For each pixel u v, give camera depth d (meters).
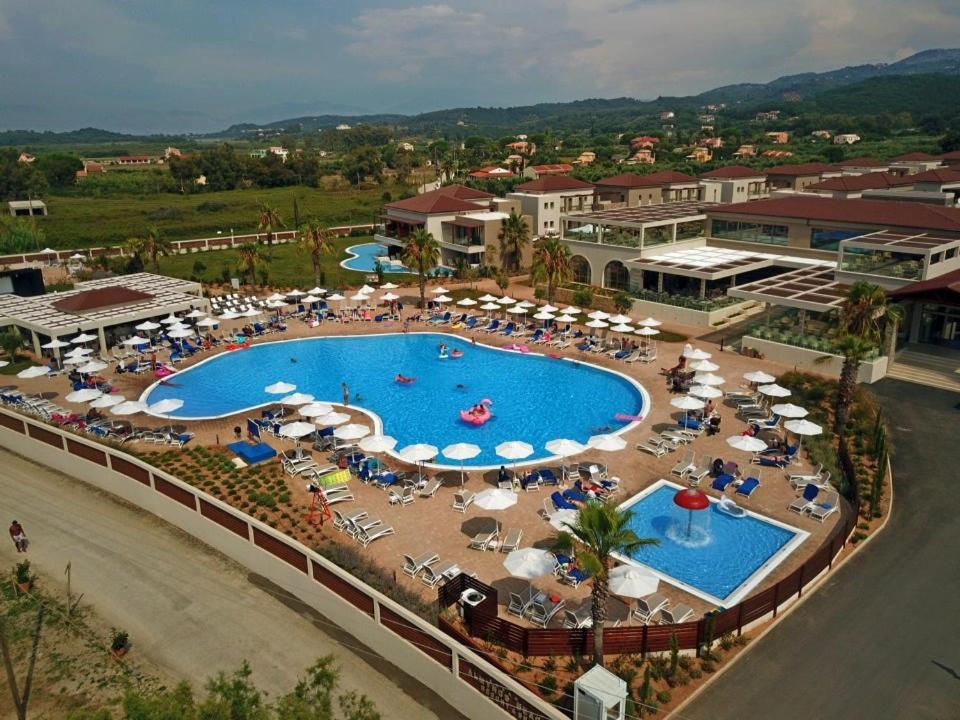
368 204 145.50
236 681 16.69
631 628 19.48
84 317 51.88
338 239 109.50
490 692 18.25
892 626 20.88
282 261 89.00
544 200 88.75
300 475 32.09
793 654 19.81
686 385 41.50
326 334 56.75
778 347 45.62
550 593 22.84
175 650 22.17
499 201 86.06
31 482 34.19
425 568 24.27
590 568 16.92
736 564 24.52
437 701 19.81
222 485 31.33
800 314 48.62
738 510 27.50
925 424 35.53
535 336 53.56
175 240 110.50
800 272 54.81
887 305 37.84
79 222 121.00
